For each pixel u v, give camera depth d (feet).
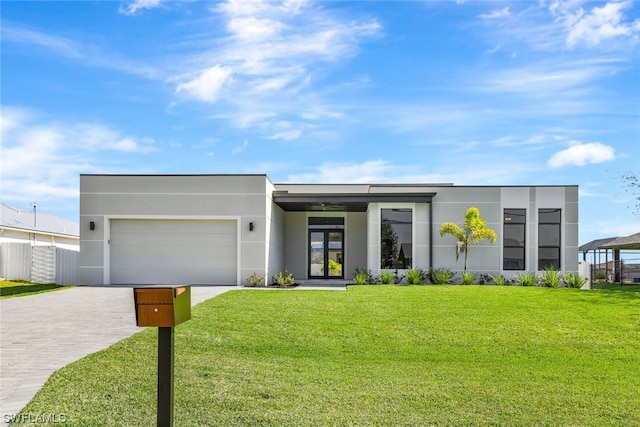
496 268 61.77
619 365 24.97
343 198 62.13
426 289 48.62
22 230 77.71
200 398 18.01
